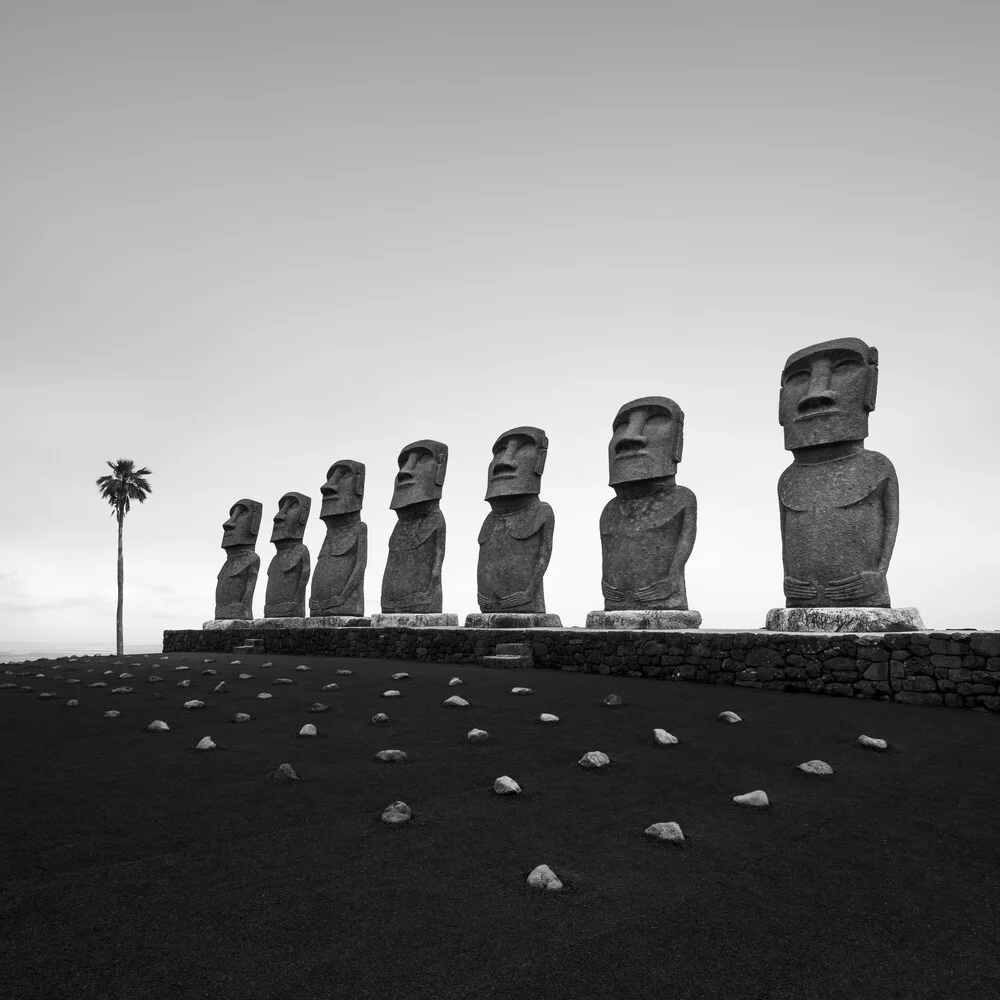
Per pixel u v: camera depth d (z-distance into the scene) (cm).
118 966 459
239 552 3450
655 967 484
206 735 1084
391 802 771
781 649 1434
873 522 1598
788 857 660
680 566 1909
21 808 742
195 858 623
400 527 2653
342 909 539
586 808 765
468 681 1556
